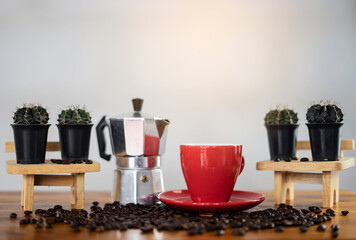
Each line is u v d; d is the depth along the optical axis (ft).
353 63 8.30
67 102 8.05
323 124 3.48
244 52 8.30
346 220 2.85
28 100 7.98
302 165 3.48
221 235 2.38
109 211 3.06
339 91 8.29
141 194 3.53
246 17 8.32
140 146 3.53
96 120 8.11
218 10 8.30
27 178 3.29
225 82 8.29
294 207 3.42
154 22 8.23
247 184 8.29
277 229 2.48
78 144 3.53
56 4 8.05
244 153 8.28
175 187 8.22
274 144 3.88
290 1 8.32
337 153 3.53
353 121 8.27
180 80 8.27
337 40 8.31
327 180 3.43
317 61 8.32
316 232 2.47
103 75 8.14
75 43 8.09
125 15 8.19
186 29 8.27
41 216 3.06
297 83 8.30
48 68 8.03
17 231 2.53
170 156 8.21
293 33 8.31
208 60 8.29
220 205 2.75
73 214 2.96
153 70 8.23
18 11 7.98
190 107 8.27
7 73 7.95
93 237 2.36
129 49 8.19
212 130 8.28
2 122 7.91
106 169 8.13
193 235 2.40
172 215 2.86
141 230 2.50
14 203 3.69
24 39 7.99
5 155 7.94
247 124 8.28
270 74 8.30
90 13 8.11
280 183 3.61
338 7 8.31
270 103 8.29
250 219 2.83
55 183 3.52
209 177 2.96
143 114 3.68
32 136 3.34
